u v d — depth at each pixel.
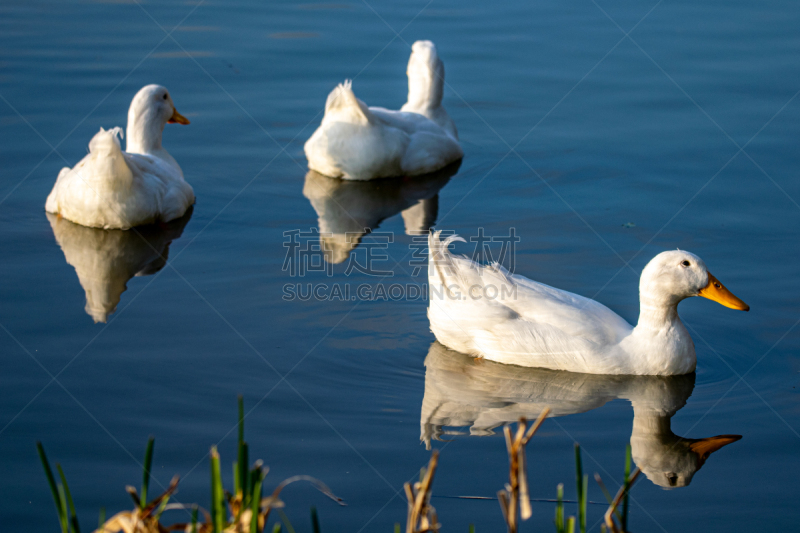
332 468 5.51
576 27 15.34
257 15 15.59
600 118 12.02
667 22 15.52
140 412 6.01
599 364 6.75
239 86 12.85
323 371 6.64
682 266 6.62
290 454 5.63
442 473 5.48
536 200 9.86
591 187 10.10
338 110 10.53
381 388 6.47
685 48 14.28
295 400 6.25
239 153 11.13
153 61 13.42
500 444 5.80
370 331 7.28
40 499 5.10
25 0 15.76
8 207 9.38
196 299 7.64
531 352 6.84
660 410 6.27
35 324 7.11
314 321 7.37
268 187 10.30
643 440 5.89
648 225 9.10
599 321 6.87
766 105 12.14
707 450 5.79
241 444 3.51
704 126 11.61
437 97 11.59
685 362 6.73
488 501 5.22
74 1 15.86
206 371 6.55
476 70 13.64
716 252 8.48
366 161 10.52
